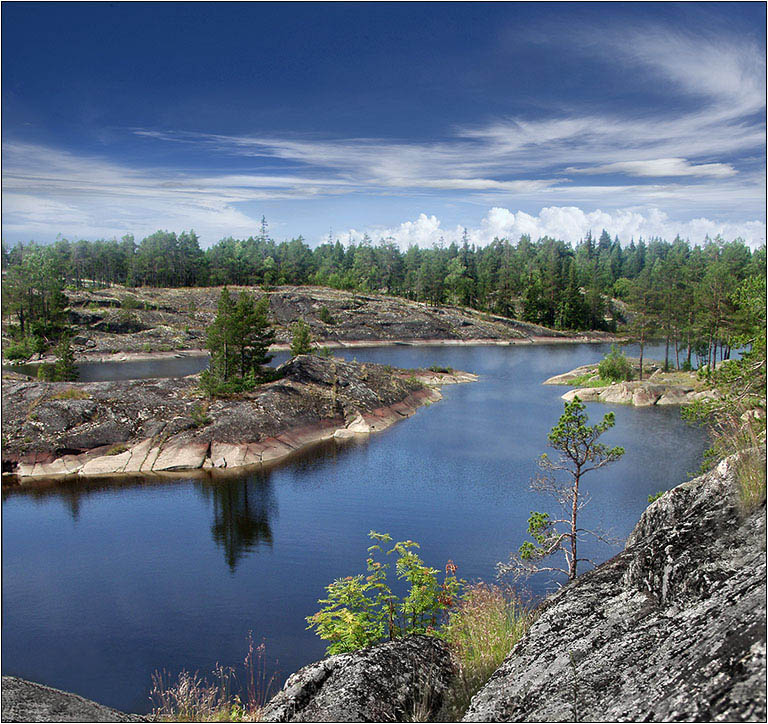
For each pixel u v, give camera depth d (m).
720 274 63.75
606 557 21.06
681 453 35.66
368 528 25.17
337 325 114.06
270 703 6.47
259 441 38.22
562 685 4.95
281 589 19.83
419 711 5.98
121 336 93.19
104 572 21.38
